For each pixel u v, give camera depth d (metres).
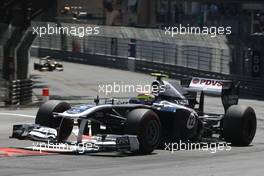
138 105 41.00
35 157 37.12
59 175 30.42
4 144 43.41
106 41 171.62
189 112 43.41
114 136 39.12
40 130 40.38
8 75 91.69
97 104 40.50
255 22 184.25
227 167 34.84
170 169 33.50
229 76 125.12
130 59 160.38
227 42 132.12
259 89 115.50
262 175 31.95
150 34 156.62
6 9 94.88
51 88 119.56
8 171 31.50
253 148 45.62
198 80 48.03
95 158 37.47
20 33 92.44
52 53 189.50
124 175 30.88
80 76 143.75
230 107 46.56
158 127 39.97
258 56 121.19
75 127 51.56
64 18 198.12
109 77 142.75
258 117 79.38
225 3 198.62
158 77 45.12
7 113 77.50
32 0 94.06
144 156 39.16
